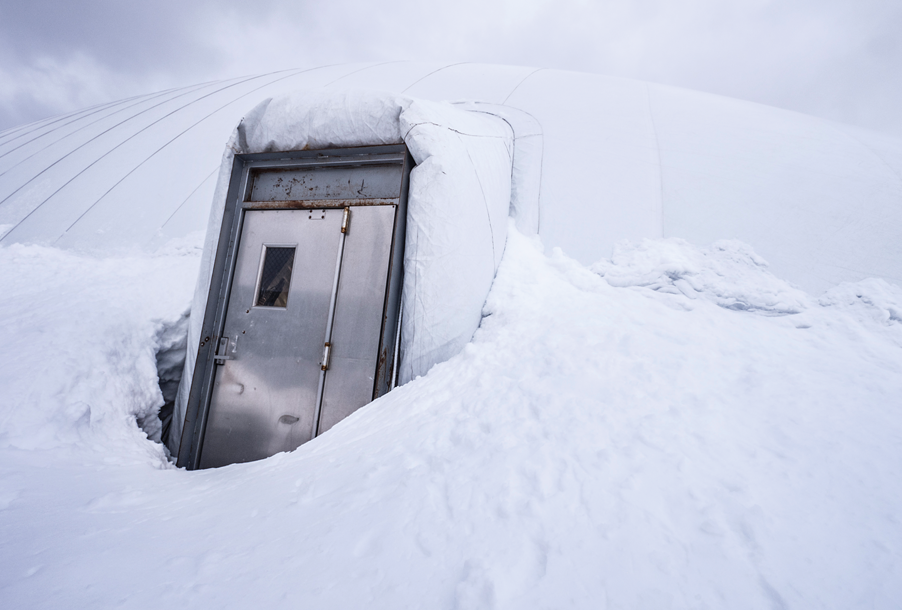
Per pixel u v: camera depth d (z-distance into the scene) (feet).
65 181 24.79
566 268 15.03
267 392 12.43
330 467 8.11
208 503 7.64
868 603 4.46
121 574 5.20
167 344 13.92
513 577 4.74
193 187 20.95
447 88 24.61
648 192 17.24
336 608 4.52
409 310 11.87
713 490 5.91
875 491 6.03
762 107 25.02
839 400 8.16
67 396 10.41
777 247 14.96
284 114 12.92
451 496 6.28
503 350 11.14
